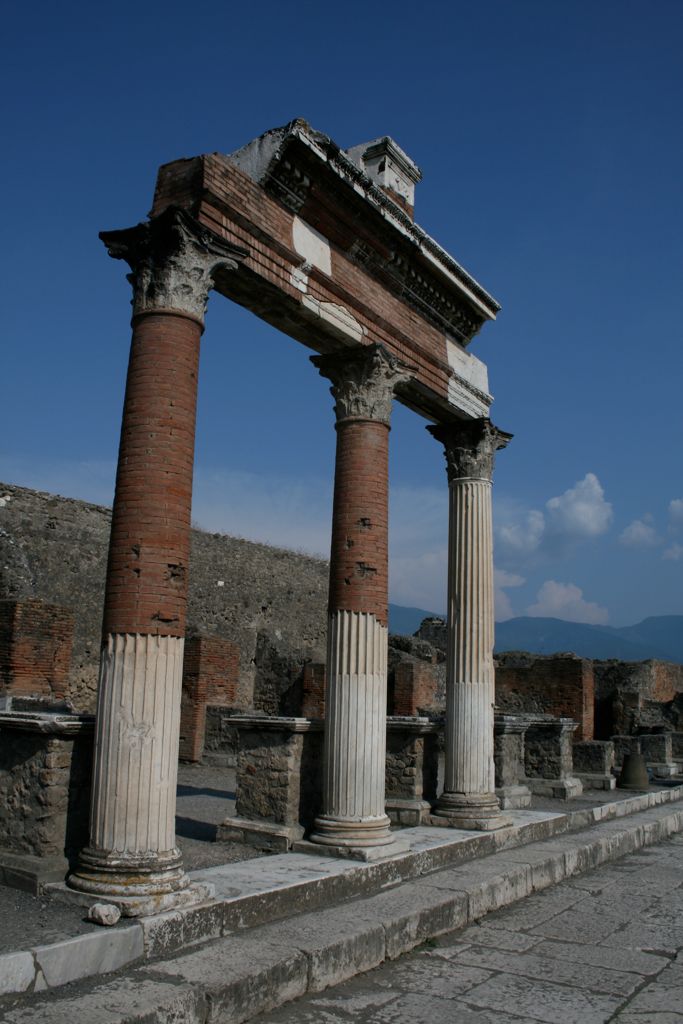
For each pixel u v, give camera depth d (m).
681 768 27.22
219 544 34.41
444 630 41.12
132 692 7.93
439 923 8.97
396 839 10.78
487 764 13.50
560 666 29.14
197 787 18.30
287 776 11.25
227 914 7.66
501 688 29.95
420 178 13.89
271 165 10.32
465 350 14.69
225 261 9.35
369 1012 6.69
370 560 11.36
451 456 14.64
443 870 10.88
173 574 8.30
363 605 11.20
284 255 10.64
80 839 8.36
